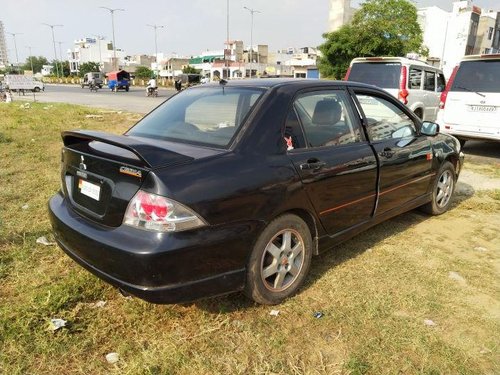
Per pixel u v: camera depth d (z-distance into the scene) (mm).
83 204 2928
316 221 3307
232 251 2689
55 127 12703
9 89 32812
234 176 2701
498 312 3092
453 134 8781
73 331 2760
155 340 2691
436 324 2930
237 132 2973
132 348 2625
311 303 3148
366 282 3457
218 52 98438
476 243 4312
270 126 3061
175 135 3217
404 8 34000
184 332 2779
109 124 13891
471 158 8688
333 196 3395
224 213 2607
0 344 2600
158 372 2420
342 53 35281
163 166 2510
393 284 3434
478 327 2912
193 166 2600
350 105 3791
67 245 2963
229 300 3148
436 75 11328
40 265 3611
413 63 10133
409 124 4508
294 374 2432
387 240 4336
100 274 2660
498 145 10234
